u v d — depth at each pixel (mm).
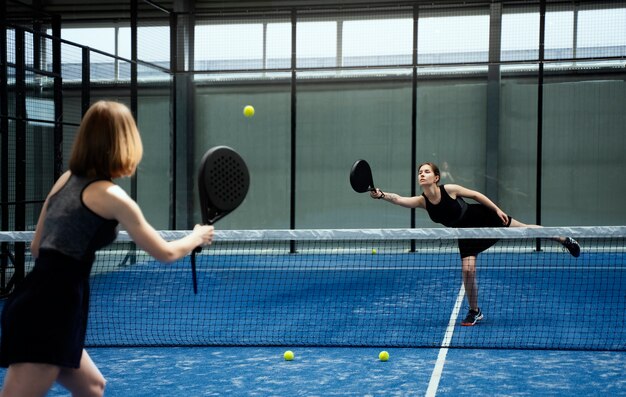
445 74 12906
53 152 9242
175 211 12242
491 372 4520
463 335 5656
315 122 13289
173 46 12250
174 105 12211
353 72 13125
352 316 6508
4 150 7602
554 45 11438
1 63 7430
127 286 8586
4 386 2191
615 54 11203
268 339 5574
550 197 12758
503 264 10719
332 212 13297
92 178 2252
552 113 12664
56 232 2217
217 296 7785
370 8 12000
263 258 11953
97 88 11594
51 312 2176
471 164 12906
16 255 7926
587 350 5105
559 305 7043
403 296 7680
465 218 6121
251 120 13367
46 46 9102
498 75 12688
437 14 11797
